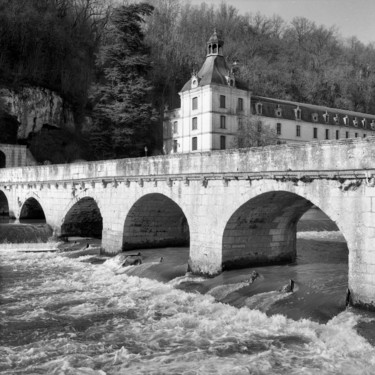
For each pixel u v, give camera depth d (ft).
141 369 42.14
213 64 218.59
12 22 206.08
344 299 53.06
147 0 298.56
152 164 85.81
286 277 65.05
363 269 50.85
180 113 227.20
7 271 84.84
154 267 80.74
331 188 54.39
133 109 196.44
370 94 337.72
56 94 212.43
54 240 117.50
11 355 45.91
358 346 43.50
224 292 62.59
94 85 204.95
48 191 123.03
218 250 70.44
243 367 41.52
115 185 96.27
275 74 305.32
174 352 45.83
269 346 45.83
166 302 62.59
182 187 77.56
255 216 71.10
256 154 64.75
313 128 256.11
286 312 53.31
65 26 232.73
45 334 51.88
